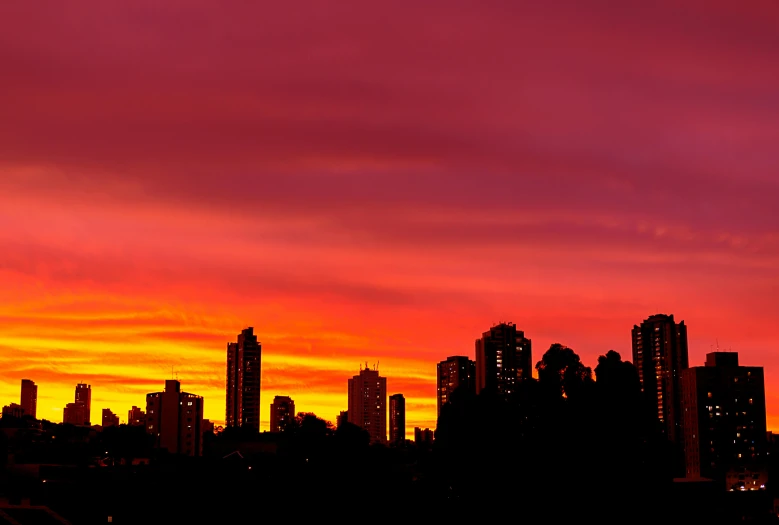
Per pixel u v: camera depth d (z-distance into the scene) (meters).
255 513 140.25
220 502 143.00
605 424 117.69
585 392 121.19
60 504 132.50
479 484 123.44
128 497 138.25
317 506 139.25
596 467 116.44
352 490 140.50
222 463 169.25
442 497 132.50
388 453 169.25
